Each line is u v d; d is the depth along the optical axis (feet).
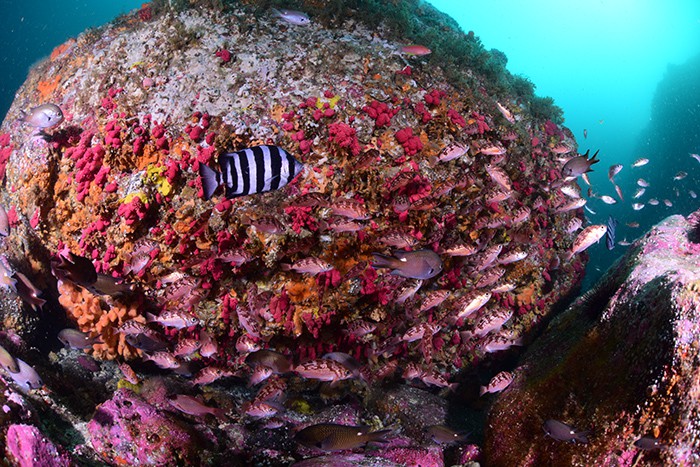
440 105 5.29
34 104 6.11
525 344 6.14
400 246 4.44
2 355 3.50
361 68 5.31
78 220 4.91
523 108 7.06
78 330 5.21
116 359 5.60
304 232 4.54
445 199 4.93
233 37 5.44
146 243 4.42
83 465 3.59
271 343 5.08
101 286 3.97
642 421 3.29
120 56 5.43
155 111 4.87
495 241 5.35
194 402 4.27
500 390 4.66
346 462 3.73
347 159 4.70
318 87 5.04
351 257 4.73
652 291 3.84
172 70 5.12
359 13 6.24
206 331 4.94
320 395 5.46
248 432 4.58
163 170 4.64
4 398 3.67
